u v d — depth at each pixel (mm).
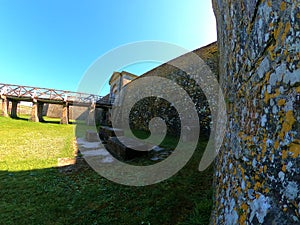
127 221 2256
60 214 2438
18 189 3107
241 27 1743
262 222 953
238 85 1852
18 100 11266
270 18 1138
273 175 969
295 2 892
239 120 1704
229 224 1330
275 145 987
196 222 2010
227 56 2557
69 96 11453
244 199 1228
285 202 841
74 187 3219
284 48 973
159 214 2332
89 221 2289
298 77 838
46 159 4781
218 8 3373
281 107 966
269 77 1121
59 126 10062
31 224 2238
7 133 7277
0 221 2283
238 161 1536
